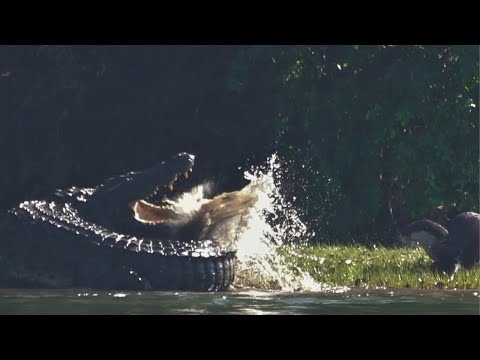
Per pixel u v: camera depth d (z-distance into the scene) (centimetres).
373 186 3309
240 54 3456
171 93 3756
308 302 1611
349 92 3281
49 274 1959
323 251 2708
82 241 1952
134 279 1908
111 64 3762
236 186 3675
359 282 2008
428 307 1540
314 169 3419
